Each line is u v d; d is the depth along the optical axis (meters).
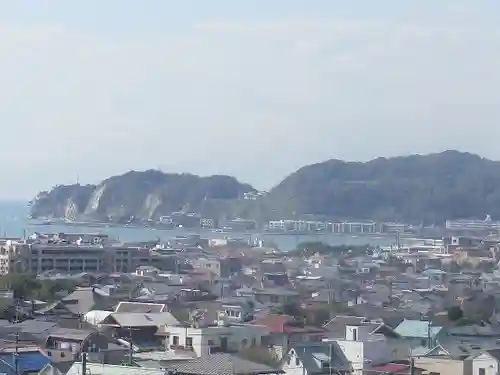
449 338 171.12
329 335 173.75
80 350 140.50
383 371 137.25
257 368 118.31
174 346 155.50
